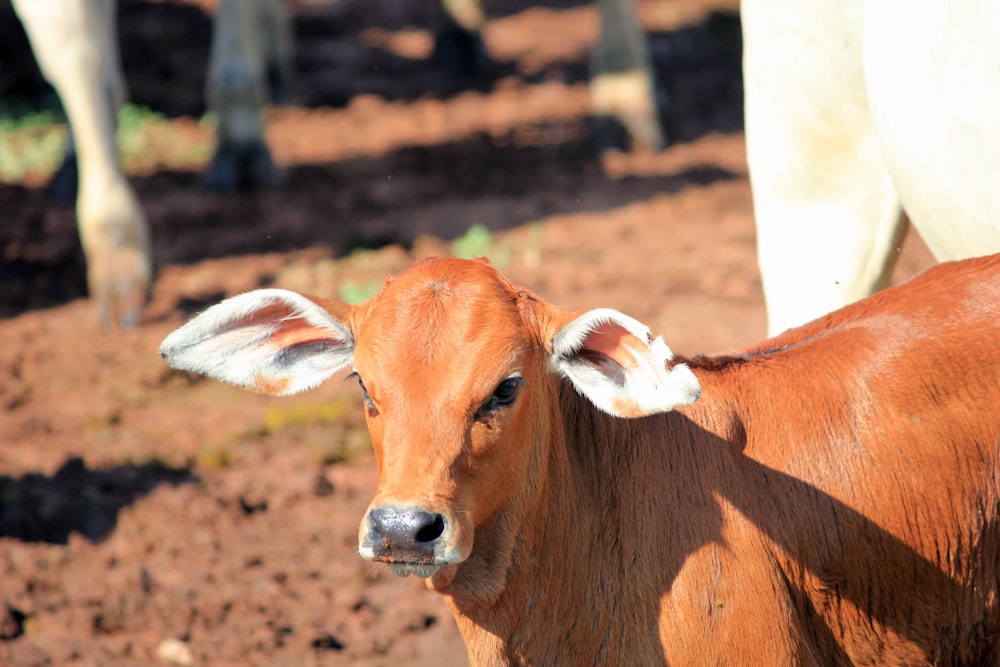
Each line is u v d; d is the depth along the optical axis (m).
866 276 12.17
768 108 12.12
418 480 7.94
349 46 43.12
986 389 9.02
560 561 8.91
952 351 9.12
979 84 9.80
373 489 15.98
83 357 20.17
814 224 12.20
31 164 30.22
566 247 24.64
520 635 8.92
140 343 20.62
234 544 14.77
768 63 11.99
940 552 9.01
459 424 8.11
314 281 22.83
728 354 9.66
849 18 11.34
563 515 8.91
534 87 38.19
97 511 15.48
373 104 36.44
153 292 22.31
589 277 22.80
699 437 9.03
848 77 11.53
